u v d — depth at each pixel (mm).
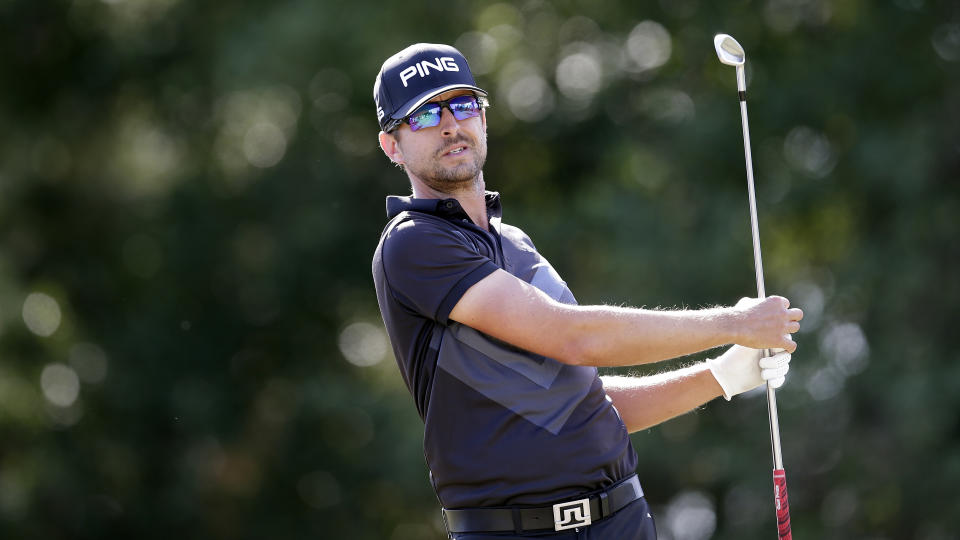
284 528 55031
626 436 13836
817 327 47031
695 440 47844
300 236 52156
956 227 44812
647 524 13625
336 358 56438
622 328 13133
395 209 14180
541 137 52688
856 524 46219
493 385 13250
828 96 46656
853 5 48062
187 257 54688
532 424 13203
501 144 53875
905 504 45250
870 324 46312
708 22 49188
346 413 52250
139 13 54094
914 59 47031
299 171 52812
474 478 13188
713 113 47281
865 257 45969
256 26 48625
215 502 55781
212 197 54375
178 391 54812
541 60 53031
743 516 48500
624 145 49438
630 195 47062
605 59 52781
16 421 56188
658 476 48406
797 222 49625
